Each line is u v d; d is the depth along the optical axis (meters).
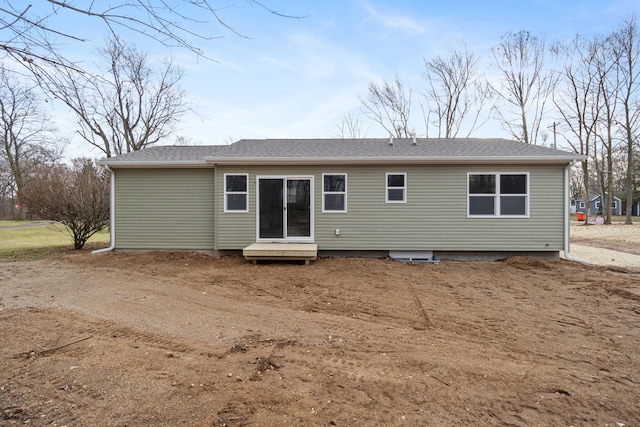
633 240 16.00
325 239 10.27
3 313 4.98
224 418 2.54
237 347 3.88
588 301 6.04
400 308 5.57
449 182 10.08
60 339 4.02
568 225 9.84
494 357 3.74
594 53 24.97
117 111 22.83
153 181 10.81
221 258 10.05
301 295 6.27
